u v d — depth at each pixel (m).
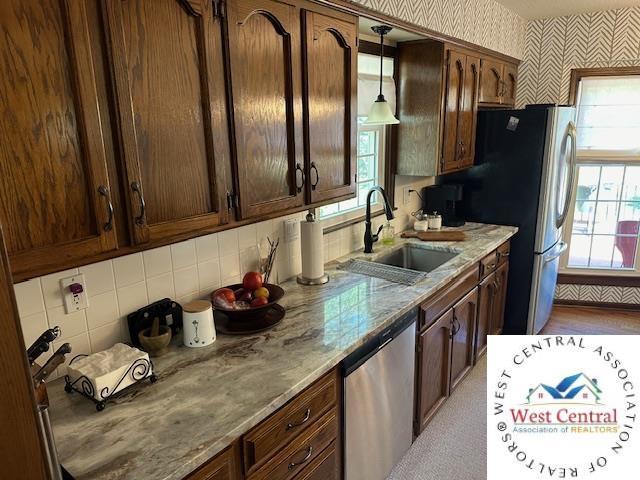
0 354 0.64
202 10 1.28
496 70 3.47
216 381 1.41
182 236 1.34
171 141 1.26
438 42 2.67
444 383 2.61
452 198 3.29
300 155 1.75
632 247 3.99
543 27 3.85
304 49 1.67
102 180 1.11
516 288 3.41
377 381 1.87
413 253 2.95
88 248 1.10
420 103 2.82
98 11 1.05
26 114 0.96
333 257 2.63
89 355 1.44
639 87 3.71
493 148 3.31
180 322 1.72
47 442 0.94
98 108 1.08
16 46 0.92
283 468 1.43
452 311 2.50
